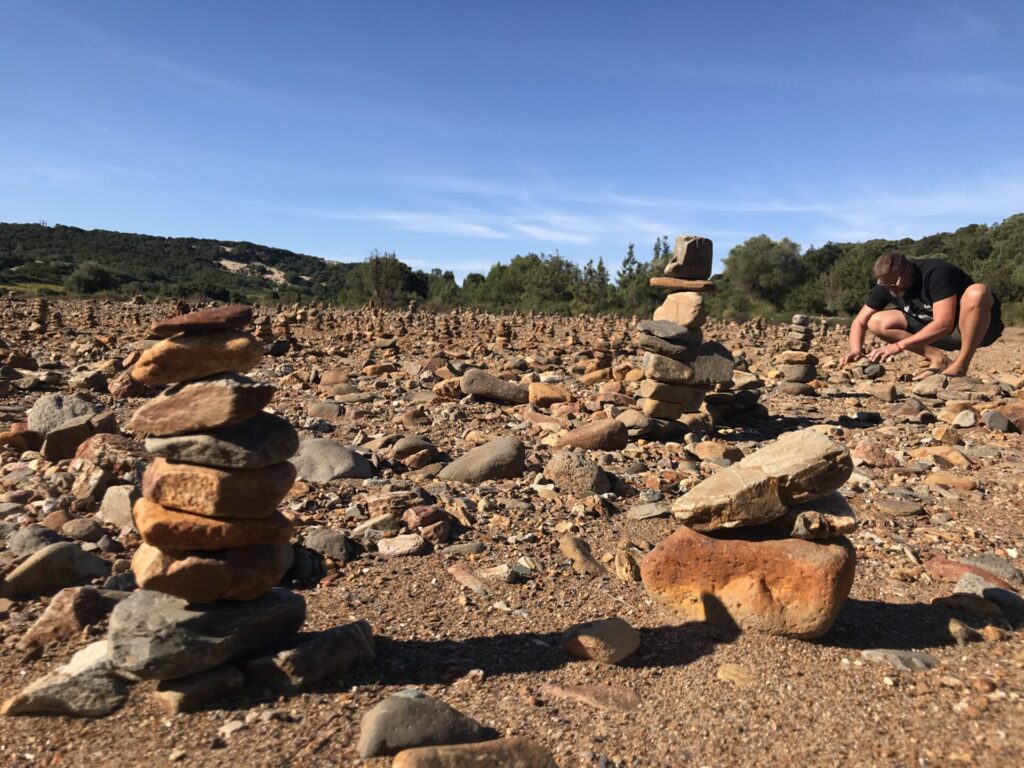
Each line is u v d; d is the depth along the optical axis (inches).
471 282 2689.5
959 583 161.6
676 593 146.8
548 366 550.9
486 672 125.5
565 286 2129.7
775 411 393.7
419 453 256.5
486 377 382.0
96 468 209.8
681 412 309.3
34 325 748.6
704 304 308.7
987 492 235.6
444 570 169.6
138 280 2632.9
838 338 868.6
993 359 636.1
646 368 307.3
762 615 136.8
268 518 122.7
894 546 186.2
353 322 962.1
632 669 127.9
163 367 118.0
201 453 115.3
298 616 125.7
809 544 138.5
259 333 625.3
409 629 140.9
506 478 240.7
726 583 141.4
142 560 116.2
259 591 121.3
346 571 167.3
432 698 113.7
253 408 116.9
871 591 161.0
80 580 154.3
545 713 113.7
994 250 1988.2
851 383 501.4
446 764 96.0
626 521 205.8
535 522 201.8
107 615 137.2
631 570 166.2
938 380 447.5
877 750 104.3
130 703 110.9
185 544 114.7
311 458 236.2
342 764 99.3
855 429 345.4
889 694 118.1
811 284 1953.7
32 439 259.9
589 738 107.9
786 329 1077.8
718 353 312.8
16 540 169.3
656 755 104.7
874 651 130.3
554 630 141.9
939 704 115.0
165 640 110.0
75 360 532.7
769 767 102.1
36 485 213.9
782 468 140.4
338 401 377.1
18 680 118.8
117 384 359.3
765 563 138.0
